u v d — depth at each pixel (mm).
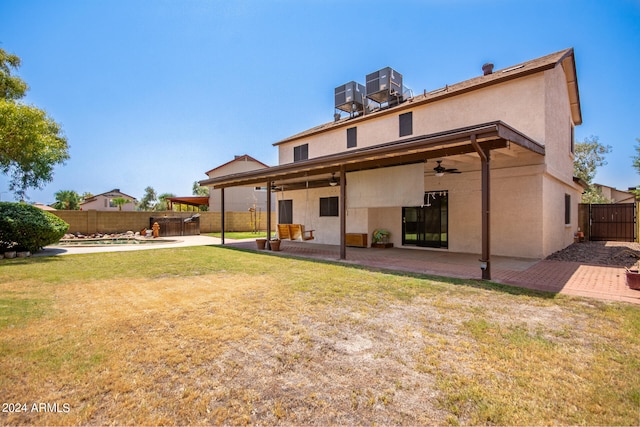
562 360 2947
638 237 13039
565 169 11539
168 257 9961
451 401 2340
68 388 2527
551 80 9320
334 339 3459
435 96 10742
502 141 6133
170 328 3785
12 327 3801
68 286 5961
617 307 4441
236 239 17797
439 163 8852
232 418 2176
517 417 2156
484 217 6289
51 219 11328
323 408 2277
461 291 5391
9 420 2141
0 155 12062
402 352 3141
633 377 2652
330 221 14258
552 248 9852
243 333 3623
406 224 12188
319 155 15969
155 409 2271
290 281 6266
